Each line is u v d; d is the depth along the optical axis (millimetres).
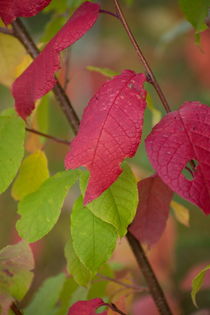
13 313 587
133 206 568
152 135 533
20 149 583
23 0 552
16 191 674
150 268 672
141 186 619
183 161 521
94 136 523
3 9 553
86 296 688
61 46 547
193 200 510
